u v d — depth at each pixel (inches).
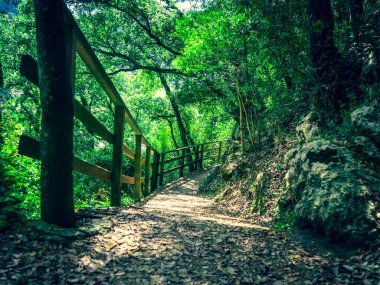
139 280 98.1
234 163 356.2
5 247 104.2
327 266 109.5
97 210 169.3
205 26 354.3
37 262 99.9
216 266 111.0
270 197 222.7
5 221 115.3
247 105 394.3
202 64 387.5
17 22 516.1
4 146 166.2
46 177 123.1
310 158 166.1
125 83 917.2
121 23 583.2
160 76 730.2
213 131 940.0
